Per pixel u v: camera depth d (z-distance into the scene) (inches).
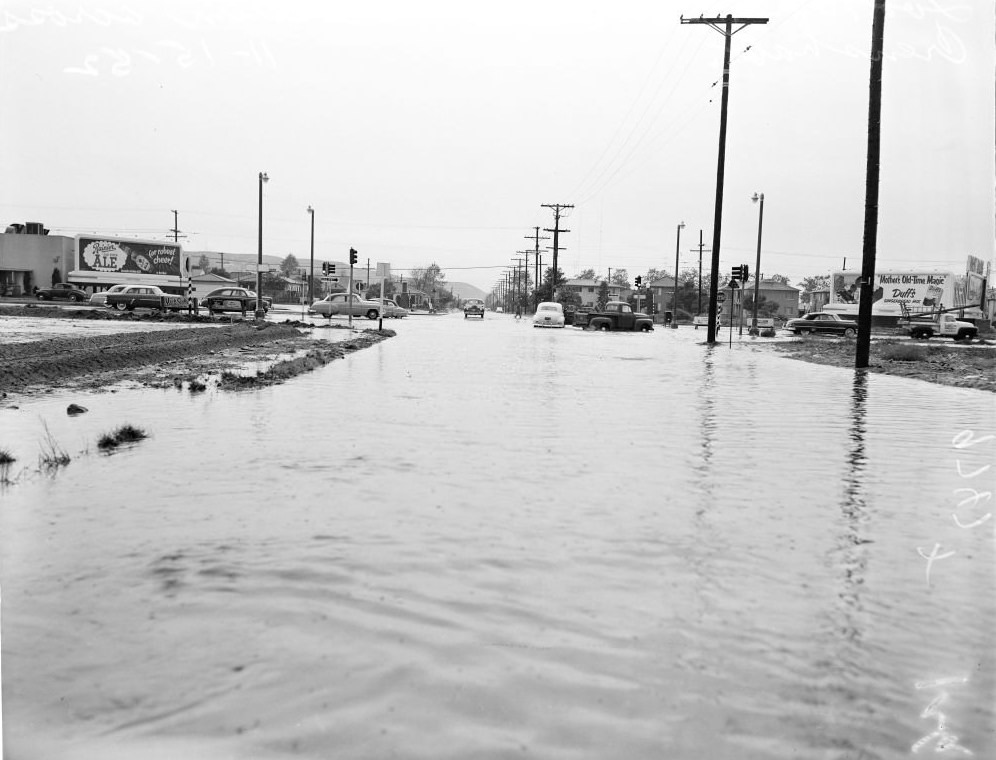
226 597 159.5
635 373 743.7
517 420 414.9
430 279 6761.8
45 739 109.7
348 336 1253.1
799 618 153.4
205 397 485.4
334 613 152.0
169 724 113.7
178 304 2070.6
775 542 203.3
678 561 186.4
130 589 163.6
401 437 353.4
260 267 1766.7
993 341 1708.9
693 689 124.6
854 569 182.7
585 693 122.6
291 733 111.4
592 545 197.3
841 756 107.3
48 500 236.4
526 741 109.7
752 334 1918.1
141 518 217.0
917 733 112.6
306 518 218.2
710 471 293.3
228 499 238.8
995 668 132.6
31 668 129.3
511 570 177.9
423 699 120.3
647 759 106.0
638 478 277.6
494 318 3380.9
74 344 816.3
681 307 4168.3
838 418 447.8
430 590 164.7
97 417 400.8
